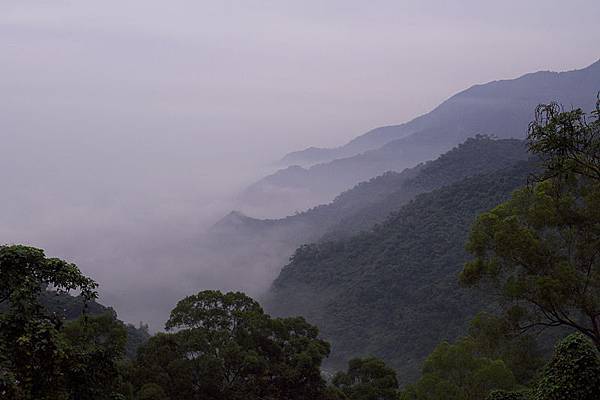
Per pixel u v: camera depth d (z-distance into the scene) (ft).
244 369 73.87
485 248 49.26
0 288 28.02
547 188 47.01
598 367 31.37
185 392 68.54
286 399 78.64
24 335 25.43
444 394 54.70
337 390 87.25
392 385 92.53
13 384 23.32
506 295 47.78
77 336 46.70
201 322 77.46
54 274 28.66
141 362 69.97
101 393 29.35
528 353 51.21
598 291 45.32
